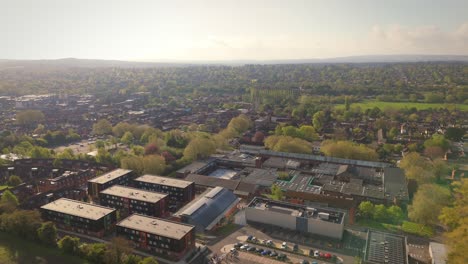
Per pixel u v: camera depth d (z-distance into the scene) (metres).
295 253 160.75
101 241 170.38
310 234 178.75
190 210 186.25
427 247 165.38
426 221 182.12
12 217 169.38
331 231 174.38
